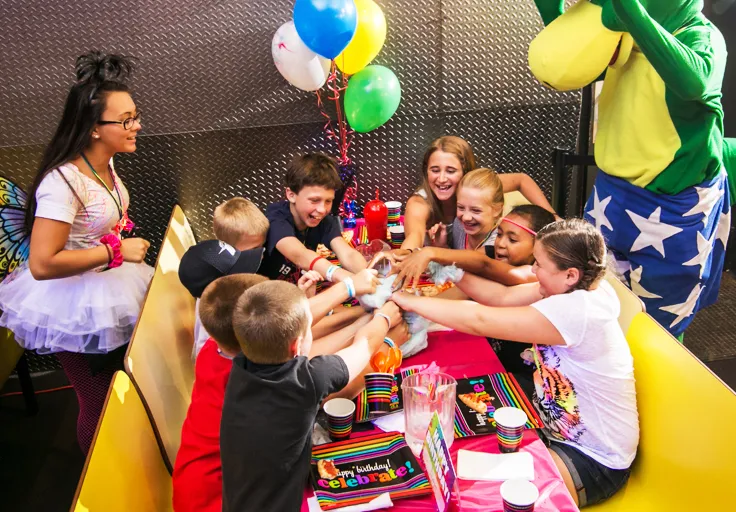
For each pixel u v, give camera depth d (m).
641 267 2.94
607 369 1.97
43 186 2.46
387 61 3.59
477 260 2.58
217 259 2.29
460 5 3.51
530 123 3.79
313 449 1.83
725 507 1.70
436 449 1.60
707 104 2.57
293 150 3.66
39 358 3.83
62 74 3.34
